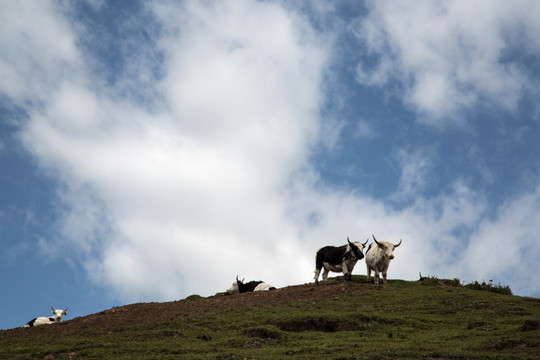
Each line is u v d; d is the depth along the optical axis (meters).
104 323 26.42
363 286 31.17
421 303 27.23
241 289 38.03
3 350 21.89
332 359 18.41
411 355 18.61
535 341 19.23
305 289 31.45
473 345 19.45
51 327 27.17
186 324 24.58
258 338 22.33
